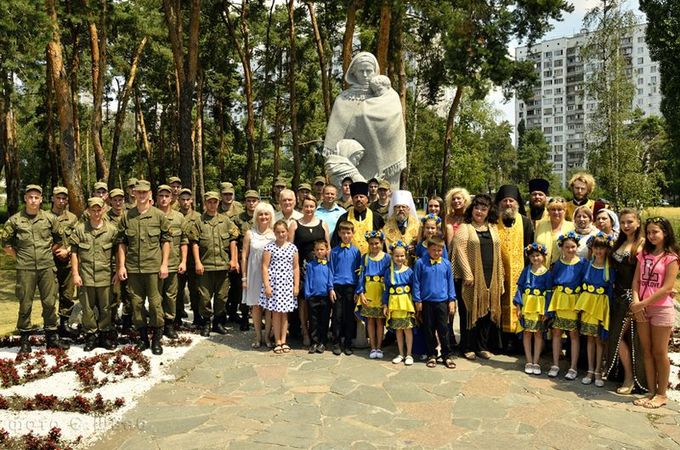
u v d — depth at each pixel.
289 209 7.48
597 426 4.64
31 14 10.19
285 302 6.77
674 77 17.83
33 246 6.74
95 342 6.98
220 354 6.78
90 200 6.78
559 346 5.95
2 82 11.36
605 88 21.58
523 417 4.83
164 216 6.97
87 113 31.36
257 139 36.19
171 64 27.08
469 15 14.77
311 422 4.74
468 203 6.77
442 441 4.36
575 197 7.14
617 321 5.47
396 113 10.41
